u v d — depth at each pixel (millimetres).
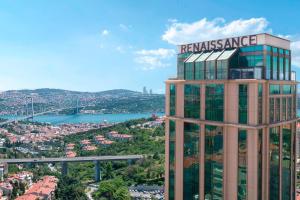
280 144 71562
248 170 64312
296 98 78500
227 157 67000
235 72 67812
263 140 65688
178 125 75312
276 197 70562
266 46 67375
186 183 74000
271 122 68188
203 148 70438
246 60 69062
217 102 68312
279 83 70250
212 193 69250
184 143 74188
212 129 69000
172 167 77062
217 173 68375
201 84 70750
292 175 77125
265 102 66062
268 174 67375
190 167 73188
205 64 72062
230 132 66562
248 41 68875
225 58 68688
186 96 73812
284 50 73438
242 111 64875
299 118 78875
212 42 74375
